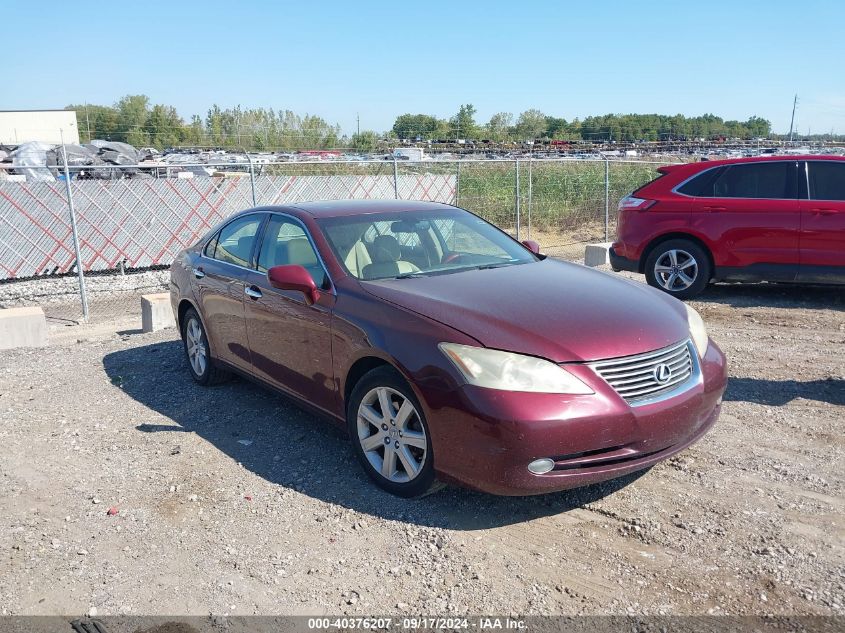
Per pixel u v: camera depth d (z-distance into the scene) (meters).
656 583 3.16
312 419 5.23
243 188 14.85
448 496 4.00
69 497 4.14
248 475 4.34
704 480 4.07
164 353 7.15
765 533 3.51
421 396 3.63
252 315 5.04
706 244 8.66
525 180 17.91
